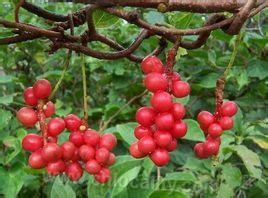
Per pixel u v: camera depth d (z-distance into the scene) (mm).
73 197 284
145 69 198
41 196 376
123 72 489
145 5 186
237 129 365
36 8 217
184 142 443
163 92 191
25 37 213
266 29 457
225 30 199
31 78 557
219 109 213
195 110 480
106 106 460
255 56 454
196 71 465
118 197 278
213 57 450
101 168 207
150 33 223
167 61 197
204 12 193
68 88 562
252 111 470
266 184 362
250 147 419
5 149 361
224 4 193
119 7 195
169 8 189
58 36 211
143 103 504
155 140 194
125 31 484
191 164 348
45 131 202
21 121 206
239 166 404
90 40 221
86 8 217
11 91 484
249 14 196
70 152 200
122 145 421
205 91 476
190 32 193
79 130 208
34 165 200
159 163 194
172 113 193
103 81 517
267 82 436
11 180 327
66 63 219
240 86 429
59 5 491
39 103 205
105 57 220
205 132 218
